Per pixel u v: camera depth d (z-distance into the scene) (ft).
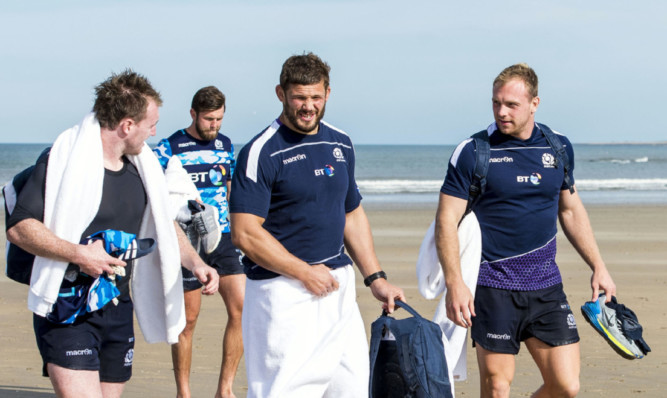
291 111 13.64
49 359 12.70
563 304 16.11
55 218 12.43
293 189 13.82
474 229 15.98
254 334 13.97
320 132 14.29
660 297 34.99
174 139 22.45
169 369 23.73
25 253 12.92
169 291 13.88
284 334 13.69
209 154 22.47
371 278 15.05
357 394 13.96
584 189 136.05
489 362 16.19
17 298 34.63
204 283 14.32
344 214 14.51
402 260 46.98
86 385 12.67
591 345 26.50
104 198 13.05
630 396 20.88
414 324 14.25
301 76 13.44
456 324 15.39
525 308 15.94
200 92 22.24
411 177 208.44
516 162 15.90
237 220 13.71
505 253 15.97
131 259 12.93
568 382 15.83
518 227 15.89
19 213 12.36
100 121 12.87
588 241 17.06
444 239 15.70
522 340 16.33
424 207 91.56
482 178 15.81
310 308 13.83
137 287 14.02
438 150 572.92
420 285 16.69
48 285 12.34
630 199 109.70
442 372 14.01
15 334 27.91
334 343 13.83
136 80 13.01
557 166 16.10
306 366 13.57
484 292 16.05
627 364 24.08
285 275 13.69
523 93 15.60
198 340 27.22
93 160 12.69
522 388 21.67
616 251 51.29
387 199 106.93
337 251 14.34
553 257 16.33
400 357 14.06
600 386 21.77
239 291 20.94
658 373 23.12
